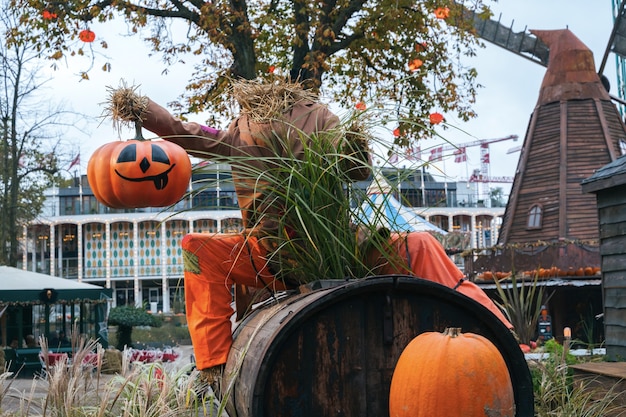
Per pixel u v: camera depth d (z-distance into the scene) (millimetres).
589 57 26953
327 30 13922
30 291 20609
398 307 3684
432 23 15258
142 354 14773
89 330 25250
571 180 25453
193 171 4402
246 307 4844
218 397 4539
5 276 21250
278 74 4668
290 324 3498
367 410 3619
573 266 17797
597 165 25531
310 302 3527
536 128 27047
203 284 4379
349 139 4336
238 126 4652
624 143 26234
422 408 3357
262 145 4500
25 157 28844
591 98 26547
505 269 18641
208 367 4348
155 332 33344
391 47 15453
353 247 4246
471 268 19328
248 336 4070
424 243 4355
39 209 31953
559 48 27281
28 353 19234
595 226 24641
